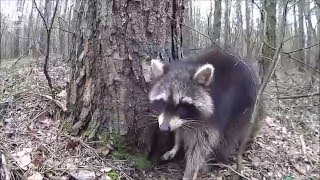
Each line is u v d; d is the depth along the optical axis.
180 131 0.87
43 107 0.98
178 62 0.87
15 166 0.75
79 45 0.87
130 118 0.85
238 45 2.07
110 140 0.84
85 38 0.85
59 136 0.86
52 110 0.96
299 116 1.58
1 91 1.18
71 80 0.89
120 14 0.82
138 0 0.82
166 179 0.84
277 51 0.83
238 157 0.85
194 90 0.80
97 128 0.85
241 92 0.92
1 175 0.71
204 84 0.81
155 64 0.82
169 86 0.80
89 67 0.85
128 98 0.84
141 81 0.85
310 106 1.71
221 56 0.92
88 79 0.86
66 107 0.91
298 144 1.25
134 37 0.83
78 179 0.75
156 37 0.86
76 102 0.88
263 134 1.22
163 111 0.79
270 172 0.99
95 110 0.86
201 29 3.84
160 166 0.88
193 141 0.84
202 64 0.88
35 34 2.37
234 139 0.95
